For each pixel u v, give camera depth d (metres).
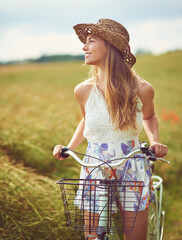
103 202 2.02
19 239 2.87
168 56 20.78
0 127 5.22
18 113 6.49
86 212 2.22
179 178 5.49
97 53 2.33
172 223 4.21
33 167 4.63
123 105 2.21
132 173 2.19
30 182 3.50
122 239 3.16
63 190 1.96
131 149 2.24
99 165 1.98
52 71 21.92
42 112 6.74
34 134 5.18
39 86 16.08
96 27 2.27
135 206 2.16
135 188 2.17
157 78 16.50
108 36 2.27
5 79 19.52
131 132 2.24
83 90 2.41
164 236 3.83
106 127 2.21
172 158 5.84
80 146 5.15
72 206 3.29
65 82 17.53
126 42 2.32
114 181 1.90
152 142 2.37
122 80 2.27
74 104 8.08
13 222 2.95
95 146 2.25
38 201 3.26
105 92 2.23
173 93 13.48
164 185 5.28
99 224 2.00
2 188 3.20
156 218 2.65
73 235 3.18
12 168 3.63
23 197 3.22
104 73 2.33
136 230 2.21
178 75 16.66
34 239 2.96
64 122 5.85
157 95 13.13
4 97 8.52
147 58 21.64
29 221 3.04
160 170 5.43
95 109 2.26
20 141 4.86
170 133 7.45
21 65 27.34
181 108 11.41
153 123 2.52
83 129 2.55
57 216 3.20
